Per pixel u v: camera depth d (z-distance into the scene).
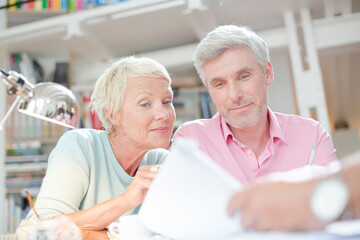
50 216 0.98
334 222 0.36
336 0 2.96
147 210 0.50
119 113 1.21
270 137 1.38
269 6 3.10
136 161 1.30
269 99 3.70
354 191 0.36
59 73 3.46
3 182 3.06
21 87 0.98
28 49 3.47
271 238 0.34
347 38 3.04
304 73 3.04
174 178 0.46
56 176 1.09
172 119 1.23
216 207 0.45
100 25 3.16
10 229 2.93
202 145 1.43
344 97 7.25
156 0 2.82
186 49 3.43
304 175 0.40
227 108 1.31
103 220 0.95
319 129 1.43
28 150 3.07
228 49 1.28
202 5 2.78
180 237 0.49
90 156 1.20
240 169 1.37
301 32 3.35
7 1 3.26
